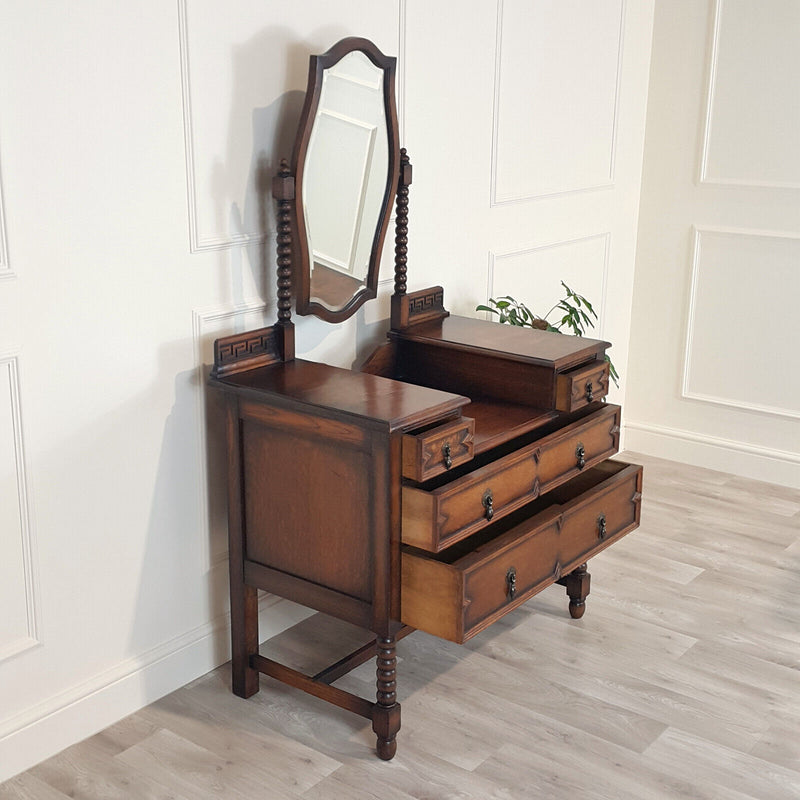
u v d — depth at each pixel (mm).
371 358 2982
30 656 2389
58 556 2393
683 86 4074
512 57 3357
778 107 3891
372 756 2479
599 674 2826
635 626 3080
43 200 2191
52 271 2238
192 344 2570
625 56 3943
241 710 2656
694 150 4105
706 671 2848
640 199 4277
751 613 3166
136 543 2561
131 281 2400
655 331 4379
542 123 3574
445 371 2969
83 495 2412
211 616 2812
